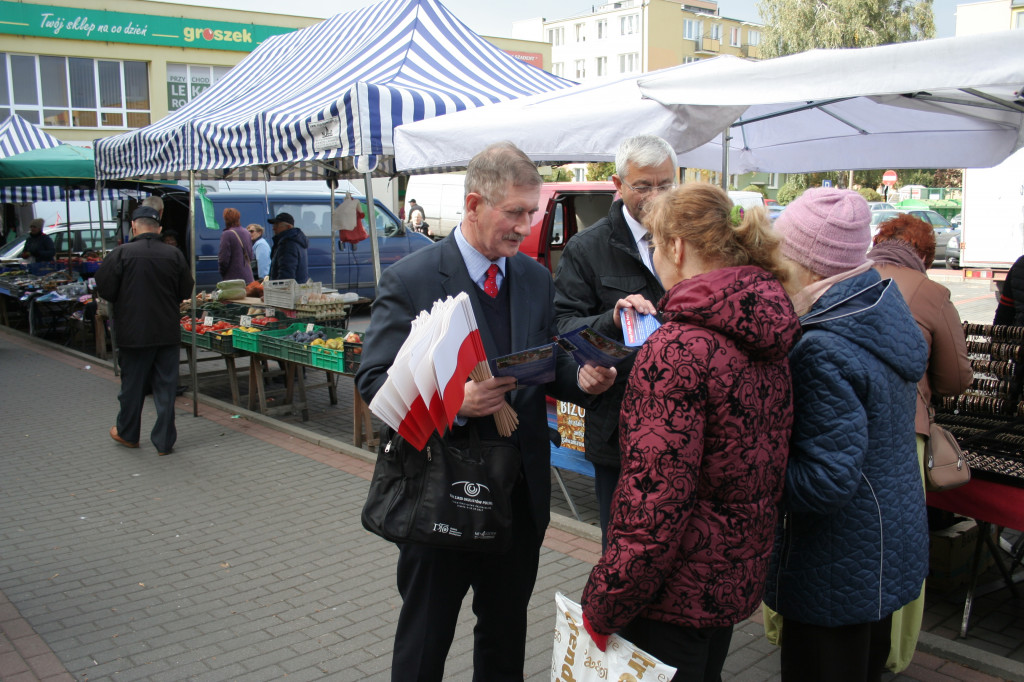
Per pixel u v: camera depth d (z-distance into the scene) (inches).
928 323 116.3
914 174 1673.2
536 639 135.2
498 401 81.7
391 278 90.1
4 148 503.8
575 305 119.3
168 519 194.7
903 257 122.9
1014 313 185.9
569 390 94.0
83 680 123.7
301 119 221.5
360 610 146.7
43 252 593.0
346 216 329.1
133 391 248.8
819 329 83.1
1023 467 128.8
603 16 2650.1
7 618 144.9
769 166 258.2
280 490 214.4
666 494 66.9
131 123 1042.1
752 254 73.0
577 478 230.7
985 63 102.7
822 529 86.8
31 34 957.2
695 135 154.6
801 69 121.8
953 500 133.4
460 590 93.6
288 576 161.6
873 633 97.0
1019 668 119.8
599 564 71.1
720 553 70.4
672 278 76.9
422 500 84.1
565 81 311.1
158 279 239.3
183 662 129.0
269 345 274.5
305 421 293.3
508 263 95.4
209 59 1074.1
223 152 257.8
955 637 135.7
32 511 201.3
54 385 356.5
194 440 264.4
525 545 96.9
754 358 70.0
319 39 334.3
